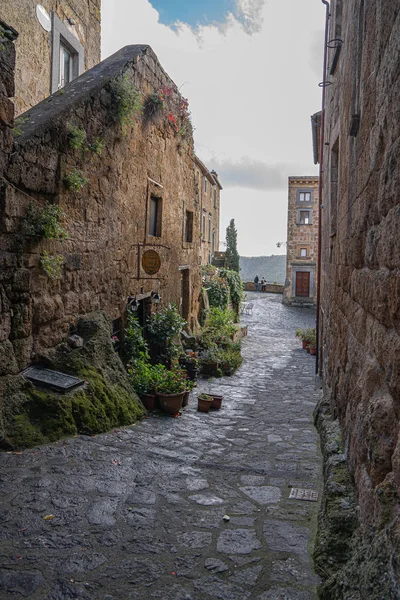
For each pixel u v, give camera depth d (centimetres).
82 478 396
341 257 487
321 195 1033
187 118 1095
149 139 873
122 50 828
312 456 508
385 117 247
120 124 719
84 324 621
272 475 443
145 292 888
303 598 254
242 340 1867
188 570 279
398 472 196
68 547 295
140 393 689
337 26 640
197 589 261
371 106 298
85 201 621
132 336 775
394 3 231
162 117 942
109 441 498
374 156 280
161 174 960
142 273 860
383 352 246
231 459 491
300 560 292
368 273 301
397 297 210
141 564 282
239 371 1222
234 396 896
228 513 356
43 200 529
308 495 395
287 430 630
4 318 462
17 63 664
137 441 516
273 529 332
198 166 2494
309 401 866
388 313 236
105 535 312
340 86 575
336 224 582
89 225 637
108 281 710
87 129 614
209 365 1103
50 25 752
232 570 280
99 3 962
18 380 476
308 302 3312
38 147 507
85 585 260
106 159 680
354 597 205
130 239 797
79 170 585
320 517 328
